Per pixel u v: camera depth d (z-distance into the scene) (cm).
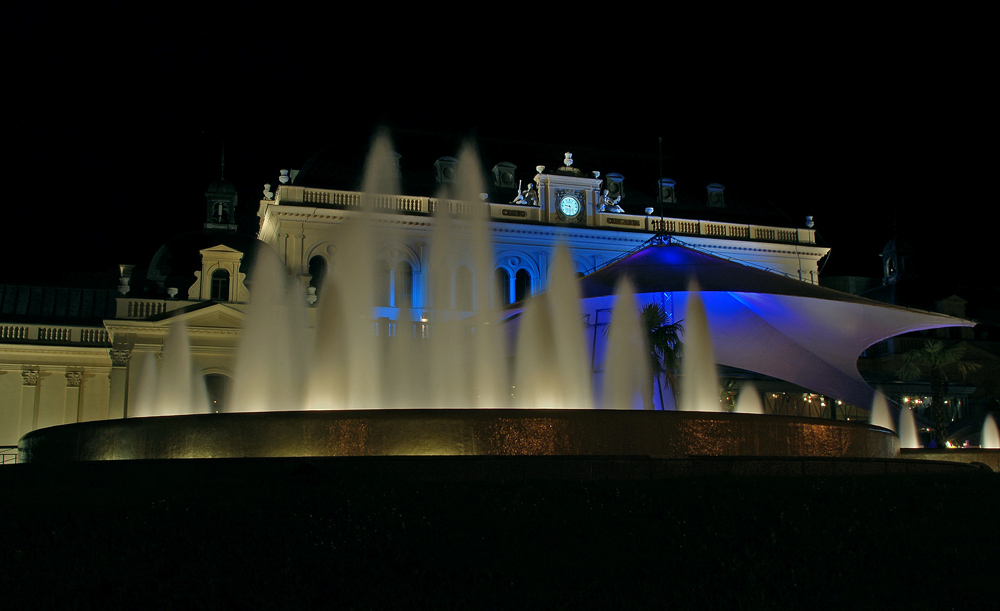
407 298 5131
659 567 980
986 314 7350
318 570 945
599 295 3058
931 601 946
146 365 4316
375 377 2753
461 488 1217
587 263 5506
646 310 3328
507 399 2966
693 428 1508
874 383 5756
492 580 933
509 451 1409
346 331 2752
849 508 1227
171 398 4300
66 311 5153
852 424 1767
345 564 960
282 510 1108
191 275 4759
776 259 6009
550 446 1422
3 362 4700
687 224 5819
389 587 916
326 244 5034
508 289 5344
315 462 1302
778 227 6041
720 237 5816
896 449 2014
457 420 1415
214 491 1207
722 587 942
